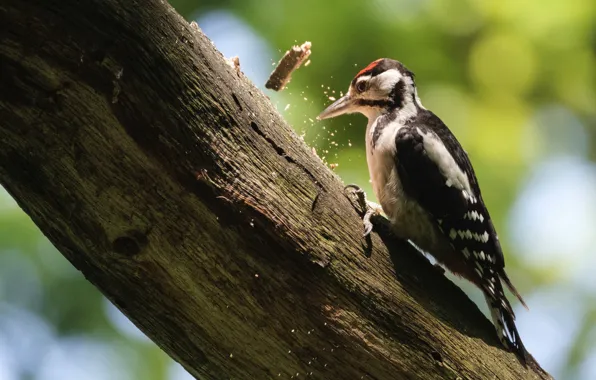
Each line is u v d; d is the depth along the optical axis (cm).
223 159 527
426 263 650
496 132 1127
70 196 498
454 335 623
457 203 747
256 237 538
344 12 1079
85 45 470
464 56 1154
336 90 1039
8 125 471
